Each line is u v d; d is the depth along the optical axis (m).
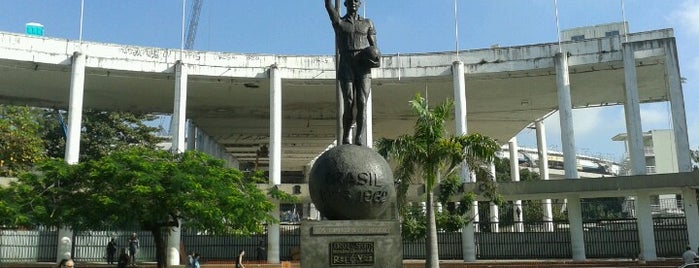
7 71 29.52
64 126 41.44
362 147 8.23
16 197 19.19
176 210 19.62
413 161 18.95
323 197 7.85
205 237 30.84
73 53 28.02
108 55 28.89
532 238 29.47
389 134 46.03
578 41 29.55
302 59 31.00
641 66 30.06
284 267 25.75
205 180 19.95
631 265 24.08
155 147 44.97
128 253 27.09
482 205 36.91
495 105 37.59
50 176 19.59
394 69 30.86
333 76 30.94
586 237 28.75
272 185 28.31
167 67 29.61
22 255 27.36
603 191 25.97
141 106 37.81
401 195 19.05
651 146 65.38
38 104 36.88
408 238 23.88
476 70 30.39
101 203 18.56
